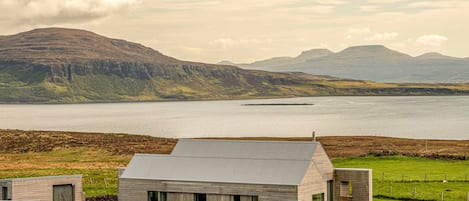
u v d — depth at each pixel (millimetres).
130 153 141125
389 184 83000
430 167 100000
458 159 108062
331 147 145500
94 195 77000
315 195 58000
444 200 72125
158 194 60438
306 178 55875
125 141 167750
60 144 157000
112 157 134625
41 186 61812
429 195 74688
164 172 60781
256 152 60312
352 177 61844
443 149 134375
